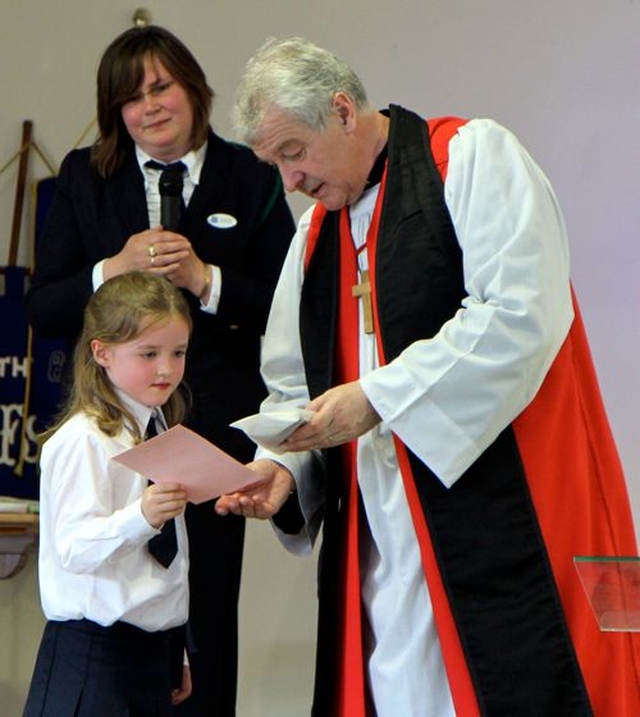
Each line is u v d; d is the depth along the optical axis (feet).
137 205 20.13
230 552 19.49
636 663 15.39
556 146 24.61
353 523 16.01
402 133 16.24
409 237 15.78
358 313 16.42
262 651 24.45
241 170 20.52
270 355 17.52
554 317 14.92
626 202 24.32
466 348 14.85
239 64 25.36
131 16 25.52
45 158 25.34
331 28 25.30
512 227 15.10
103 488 15.71
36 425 24.49
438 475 14.88
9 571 23.71
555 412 15.43
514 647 14.88
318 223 17.04
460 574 15.14
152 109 19.77
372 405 15.01
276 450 15.07
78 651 15.74
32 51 25.55
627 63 24.63
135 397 16.20
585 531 15.23
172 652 17.03
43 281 20.33
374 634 15.92
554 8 24.89
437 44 25.11
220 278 19.35
